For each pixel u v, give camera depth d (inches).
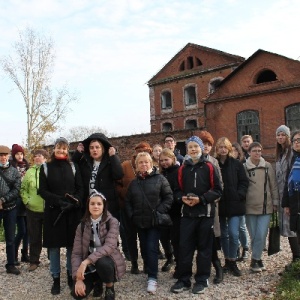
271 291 216.8
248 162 263.6
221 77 1521.9
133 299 218.7
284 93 1075.3
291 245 255.6
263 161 260.5
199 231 228.1
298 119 1051.9
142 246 243.1
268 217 255.8
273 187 258.2
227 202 249.8
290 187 225.8
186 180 233.9
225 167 255.1
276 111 1086.4
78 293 198.8
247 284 231.9
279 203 258.4
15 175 279.1
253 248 257.6
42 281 261.4
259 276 246.1
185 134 1159.0
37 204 289.0
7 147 278.2
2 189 270.8
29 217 291.6
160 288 234.8
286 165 255.4
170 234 261.3
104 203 221.6
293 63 1064.2
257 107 1120.2
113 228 217.6
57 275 235.1
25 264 306.3
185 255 228.2
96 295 219.9
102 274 205.0
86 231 218.5
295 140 226.2
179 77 1633.9
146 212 232.1
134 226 262.4
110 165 245.8
